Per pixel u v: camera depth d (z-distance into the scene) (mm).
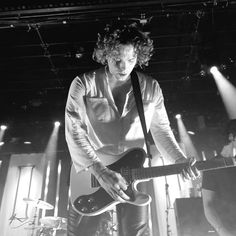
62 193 8945
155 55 7477
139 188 1859
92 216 1746
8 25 5488
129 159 1834
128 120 1979
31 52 7367
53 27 6598
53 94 8648
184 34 6895
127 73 1914
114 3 5125
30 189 8984
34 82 8289
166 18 6422
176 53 7453
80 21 5430
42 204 7184
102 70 2043
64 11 5246
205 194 3217
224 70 7277
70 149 1820
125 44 1848
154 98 2098
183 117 8648
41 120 8938
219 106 8312
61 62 7609
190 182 8156
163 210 8023
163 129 2100
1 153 9258
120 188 1642
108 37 1941
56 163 9328
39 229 7637
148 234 1790
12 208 8719
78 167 1773
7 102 8750
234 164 1826
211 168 1826
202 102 8438
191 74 7957
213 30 6789
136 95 2006
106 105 1957
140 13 5289
